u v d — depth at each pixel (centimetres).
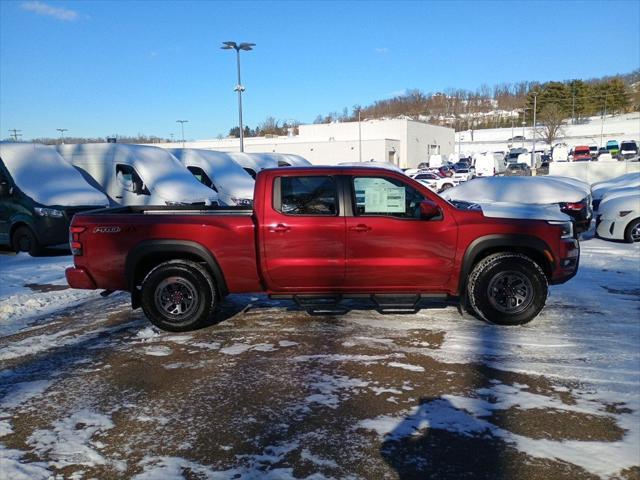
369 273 587
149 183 1369
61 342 574
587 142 8775
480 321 616
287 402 418
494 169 4628
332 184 588
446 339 555
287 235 580
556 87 11544
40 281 890
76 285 608
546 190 1165
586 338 553
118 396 435
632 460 330
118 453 348
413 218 587
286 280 592
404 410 401
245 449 350
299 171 591
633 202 1187
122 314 688
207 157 1738
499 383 446
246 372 479
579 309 661
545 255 593
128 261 592
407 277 591
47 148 1295
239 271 590
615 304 684
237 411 404
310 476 319
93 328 625
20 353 541
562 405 405
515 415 390
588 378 453
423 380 454
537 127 10388
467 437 361
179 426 383
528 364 485
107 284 605
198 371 484
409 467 327
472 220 587
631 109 11838
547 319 620
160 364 504
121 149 1396
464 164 5466
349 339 561
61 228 1144
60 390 448
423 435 364
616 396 418
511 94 15500
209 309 596
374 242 581
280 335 579
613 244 1176
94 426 385
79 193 1209
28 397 436
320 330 593
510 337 559
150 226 588
